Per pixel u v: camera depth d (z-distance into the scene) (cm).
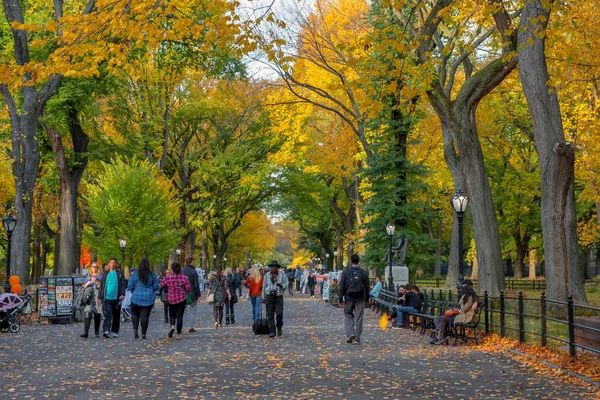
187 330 2067
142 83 4622
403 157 3925
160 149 4775
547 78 2420
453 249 4219
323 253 9188
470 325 1659
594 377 1095
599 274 8019
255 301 2050
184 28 1352
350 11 3981
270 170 5478
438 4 2522
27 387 1048
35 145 3136
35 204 5347
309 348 1573
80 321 2452
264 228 9181
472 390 1008
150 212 4097
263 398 944
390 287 3259
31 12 3469
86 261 7350
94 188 4194
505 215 5834
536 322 2225
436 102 2927
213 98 5331
